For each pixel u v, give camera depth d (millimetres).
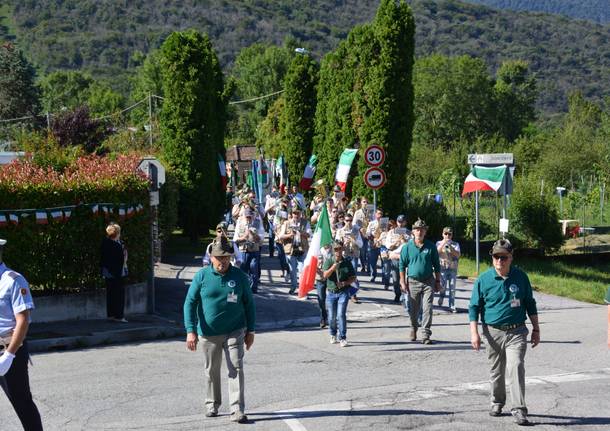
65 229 16141
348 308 18625
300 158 41312
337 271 14141
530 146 66500
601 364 12555
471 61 93938
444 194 41281
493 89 96438
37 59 198750
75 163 21391
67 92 116750
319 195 28359
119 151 38750
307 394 10414
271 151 60625
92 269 16594
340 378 11414
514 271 9227
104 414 9461
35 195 15820
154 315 16984
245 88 120875
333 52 36750
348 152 29797
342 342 14078
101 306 16578
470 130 92688
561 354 13375
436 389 10734
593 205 42844
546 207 32281
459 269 25406
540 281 24375
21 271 15617
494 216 34906
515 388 9016
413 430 8820
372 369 12078
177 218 30031
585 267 31062
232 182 54656
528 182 33969
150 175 17750
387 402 10008
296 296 19812
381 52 28609
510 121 97000
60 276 16172
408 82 28672
